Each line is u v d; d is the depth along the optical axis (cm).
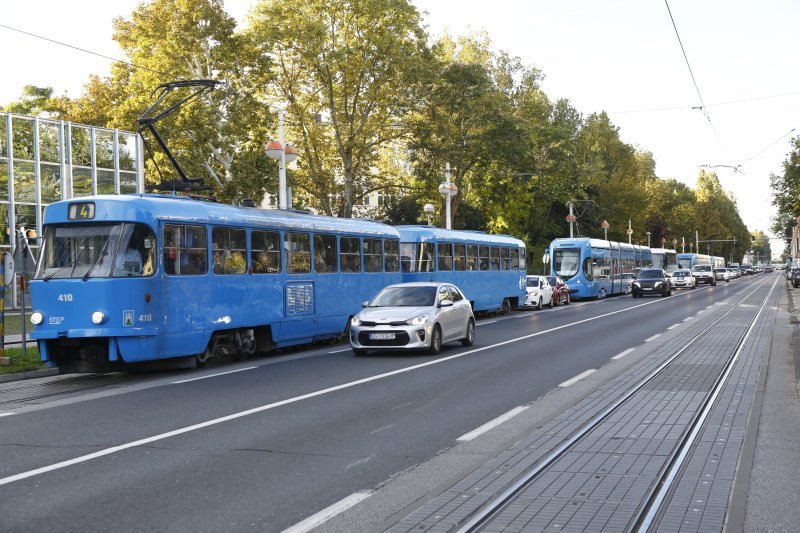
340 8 4294
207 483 688
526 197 6781
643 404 1070
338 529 553
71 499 639
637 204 9275
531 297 3850
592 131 9500
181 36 4238
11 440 891
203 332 1606
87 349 1456
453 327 1888
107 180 4041
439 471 723
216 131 4200
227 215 1703
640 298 4975
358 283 2245
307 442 858
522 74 6000
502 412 1037
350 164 4616
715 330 2330
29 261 1709
